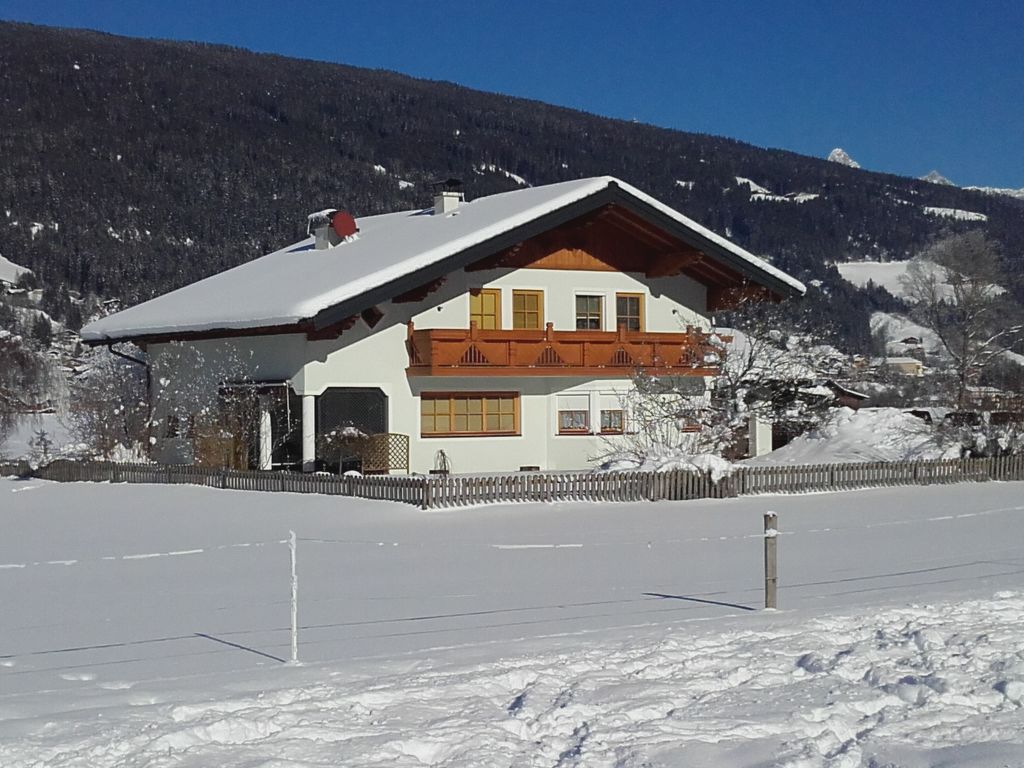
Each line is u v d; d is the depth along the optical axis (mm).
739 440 33344
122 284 145625
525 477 24891
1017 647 9656
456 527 21500
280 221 166875
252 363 32188
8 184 158625
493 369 32250
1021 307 72500
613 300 35344
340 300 28797
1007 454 34031
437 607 12875
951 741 7180
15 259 146000
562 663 9188
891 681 8570
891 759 6820
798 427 40250
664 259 35406
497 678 8641
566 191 33281
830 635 10398
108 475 31047
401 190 183875
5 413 49312
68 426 45750
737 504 25719
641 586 14484
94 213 156875
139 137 179750
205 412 32500
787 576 15328
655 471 26219
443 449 32719
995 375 60562
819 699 8117
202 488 27766
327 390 31109
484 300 33625
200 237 159125
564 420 34562
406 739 7098
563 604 12992
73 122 181000
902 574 15383
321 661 9781
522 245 33938
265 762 6609
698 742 7102
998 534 20391
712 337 34719
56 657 10328
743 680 8742
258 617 12375
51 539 20609
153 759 6660
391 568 16375
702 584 14617
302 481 26031
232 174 173000
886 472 29891
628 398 32719
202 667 9727
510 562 16922
